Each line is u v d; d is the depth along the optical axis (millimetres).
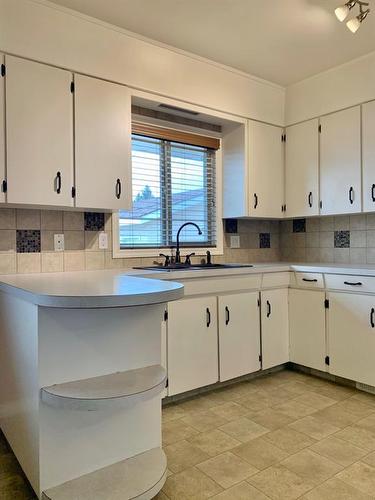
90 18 2352
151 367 1755
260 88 3289
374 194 2867
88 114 2391
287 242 3889
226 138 3400
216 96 3004
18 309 1737
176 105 2787
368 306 2672
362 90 2904
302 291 3113
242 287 2891
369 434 2146
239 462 1884
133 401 1471
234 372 2859
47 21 2215
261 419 2348
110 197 2492
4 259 2381
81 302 1375
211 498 1620
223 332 2795
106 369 1652
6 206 2334
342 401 2604
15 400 1822
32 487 1604
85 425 1592
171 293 1532
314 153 3252
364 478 1743
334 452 1965
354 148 2977
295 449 1998
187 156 3322
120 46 2492
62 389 1500
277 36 2561
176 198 3254
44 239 2529
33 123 2193
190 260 3234
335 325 2881
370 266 2932
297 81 3332
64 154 2305
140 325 1740
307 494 1638
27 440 1647
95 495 1464
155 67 2654
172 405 2562
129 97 2555
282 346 3176
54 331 1528
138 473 1596
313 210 3277
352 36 2561
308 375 3133
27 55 2158
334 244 3486
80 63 2340
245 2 2178
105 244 2791
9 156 2121
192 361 2627
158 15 2318
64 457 1545
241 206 3281
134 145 3000
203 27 2453
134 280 1940
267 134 3377
